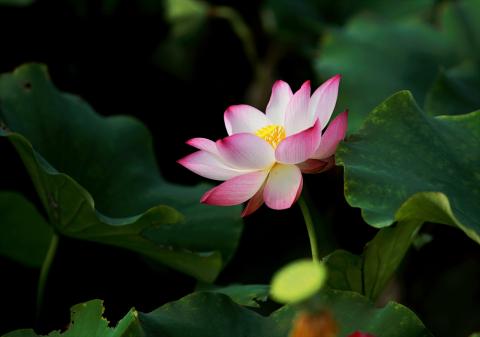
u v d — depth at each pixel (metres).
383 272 3.02
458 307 3.72
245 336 2.84
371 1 4.29
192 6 4.38
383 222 2.86
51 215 3.20
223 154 2.90
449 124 3.03
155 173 3.42
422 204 2.84
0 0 3.73
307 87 2.92
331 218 3.89
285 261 3.76
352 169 2.91
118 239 3.16
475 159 2.98
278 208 2.90
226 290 3.12
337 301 2.86
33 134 3.32
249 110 3.00
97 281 3.55
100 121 3.44
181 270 3.23
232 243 3.27
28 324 3.57
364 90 3.68
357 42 3.78
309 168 2.92
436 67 3.76
